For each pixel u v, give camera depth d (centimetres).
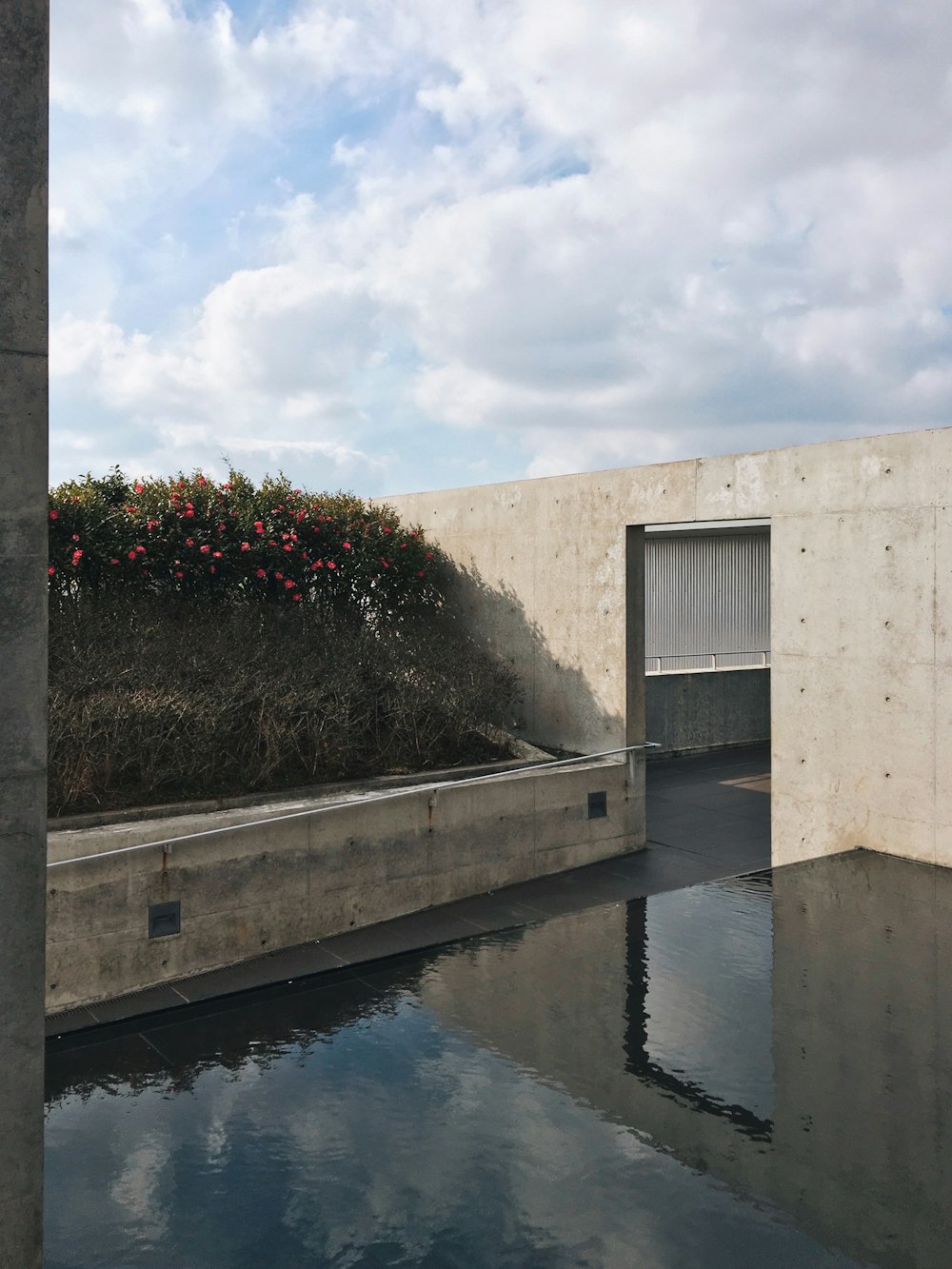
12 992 250
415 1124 404
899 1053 448
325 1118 413
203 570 959
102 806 659
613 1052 460
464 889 757
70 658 762
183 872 598
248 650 867
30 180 244
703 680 1418
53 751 667
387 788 781
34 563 248
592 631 931
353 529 1058
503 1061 458
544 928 641
